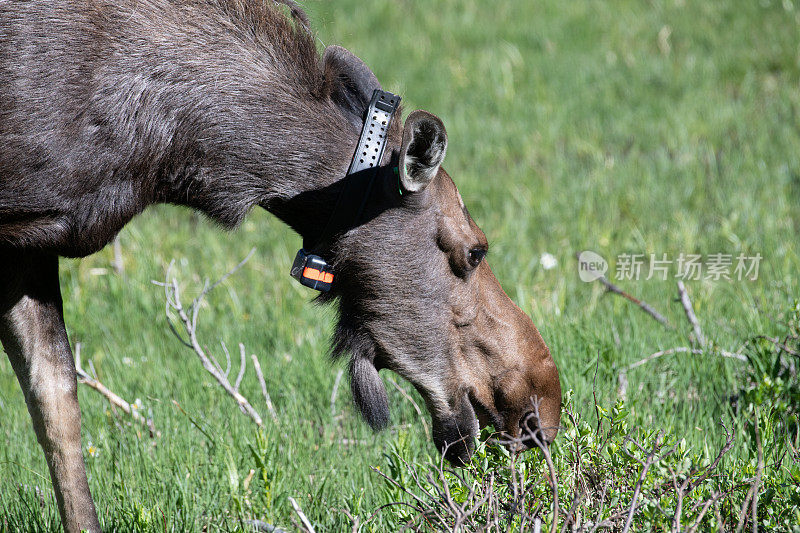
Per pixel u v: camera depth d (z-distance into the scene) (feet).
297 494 53.78
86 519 49.67
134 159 47.01
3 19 44.68
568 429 46.75
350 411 65.26
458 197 49.06
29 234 46.19
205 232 98.12
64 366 51.08
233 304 81.92
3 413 67.41
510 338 49.11
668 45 149.18
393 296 48.55
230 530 49.16
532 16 174.09
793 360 58.75
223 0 49.32
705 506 38.11
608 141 120.98
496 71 147.43
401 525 46.93
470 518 41.75
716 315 73.77
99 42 46.03
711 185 102.17
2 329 50.55
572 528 39.83
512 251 89.76
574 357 65.05
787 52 138.31
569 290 82.69
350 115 49.70
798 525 39.11
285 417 61.93
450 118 132.26
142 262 88.99
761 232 88.84
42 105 44.60
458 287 48.70
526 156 117.19
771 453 49.62
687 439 54.54
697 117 122.62
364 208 47.98
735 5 162.81
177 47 47.60
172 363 73.20
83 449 60.49
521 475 41.52
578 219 96.63
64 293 83.30
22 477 57.72
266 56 49.06
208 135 48.26
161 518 50.06
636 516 41.45
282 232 99.96
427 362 49.19
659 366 66.44
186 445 58.90
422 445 59.16
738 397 59.41
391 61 156.25
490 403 49.47
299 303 82.84
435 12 181.88
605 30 162.91
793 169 104.47
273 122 48.44
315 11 56.65
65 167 45.27
